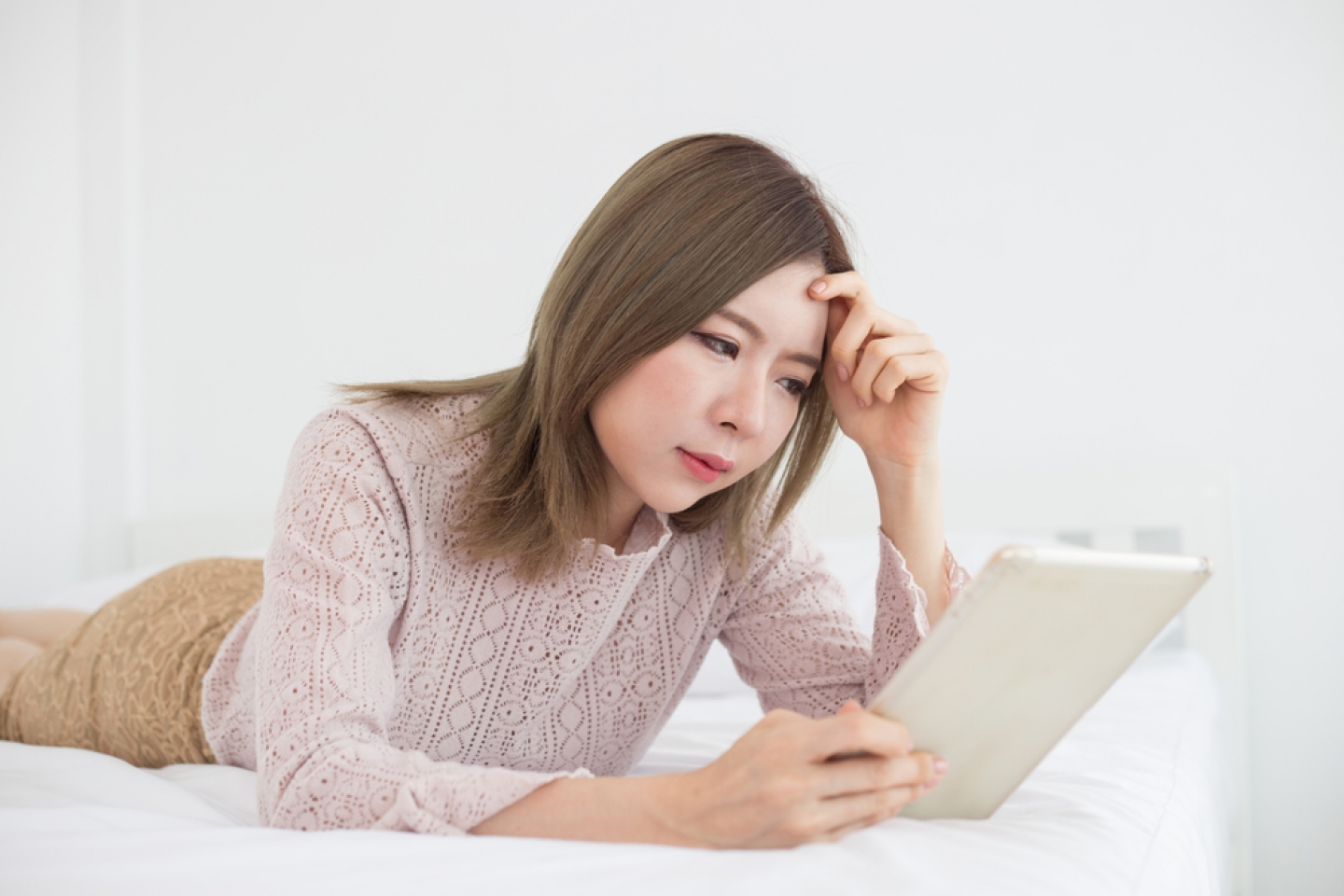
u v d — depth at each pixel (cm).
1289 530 213
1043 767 98
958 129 233
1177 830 81
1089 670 68
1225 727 199
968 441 229
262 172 279
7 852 58
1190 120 222
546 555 92
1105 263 225
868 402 99
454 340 263
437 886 54
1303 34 217
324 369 272
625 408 85
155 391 285
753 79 243
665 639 106
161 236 285
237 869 56
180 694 128
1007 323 229
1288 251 216
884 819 68
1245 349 217
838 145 238
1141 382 222
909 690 64
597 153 254
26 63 279
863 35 238
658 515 99
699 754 122
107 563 283
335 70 274
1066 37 229
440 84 266
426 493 92
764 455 89
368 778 70
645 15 250
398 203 268
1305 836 207
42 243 281
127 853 59
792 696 110
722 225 83
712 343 84
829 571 114
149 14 287
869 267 236
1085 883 59
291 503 86
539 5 258
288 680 76
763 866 57
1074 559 59
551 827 67
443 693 95
